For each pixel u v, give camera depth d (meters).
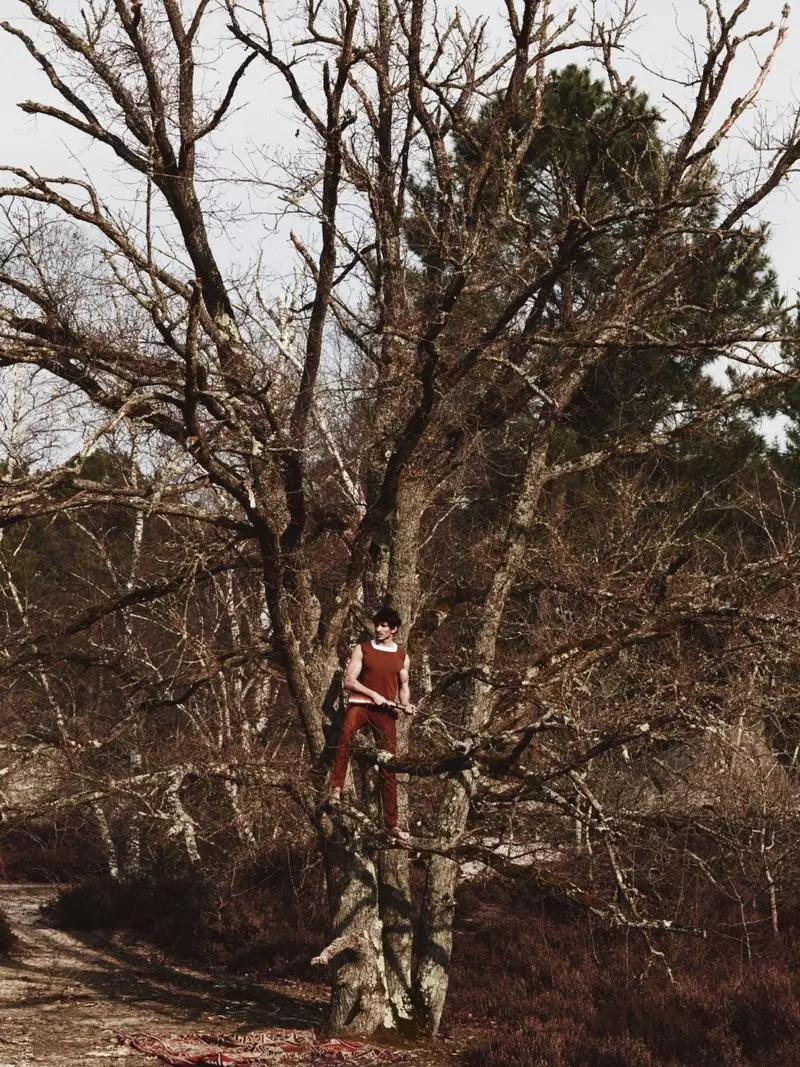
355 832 10.49
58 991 13.65
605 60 11.59
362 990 10.95
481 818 12.02
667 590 10.57
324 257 11.38
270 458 10.79
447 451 12.70
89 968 15.61
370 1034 10.88
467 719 11.67
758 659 10.80
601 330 11.23
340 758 9.81
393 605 12.14
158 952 16.77
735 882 13.08
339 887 11.15
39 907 20.34
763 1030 10.08
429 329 9.61
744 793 11.26
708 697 10.97
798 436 20.78
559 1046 9.99
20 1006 12.55
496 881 13.77
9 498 9.57
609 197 13.45
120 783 11.07
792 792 11.86
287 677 11.55
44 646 12.50
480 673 10.99
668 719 10.24
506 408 12.31
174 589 11.95
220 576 18.28
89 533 19.38
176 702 12.04
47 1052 10.08
